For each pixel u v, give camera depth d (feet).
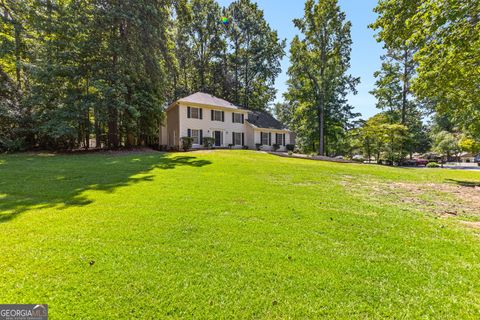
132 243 10.48
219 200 17.76
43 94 50.78
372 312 6.63
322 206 17.01
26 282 7.63
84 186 21.65
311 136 94.43
